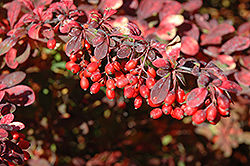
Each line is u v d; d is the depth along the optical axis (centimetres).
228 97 31
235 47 39
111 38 33
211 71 32
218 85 31
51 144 54
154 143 72
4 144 32
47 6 39
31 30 35
